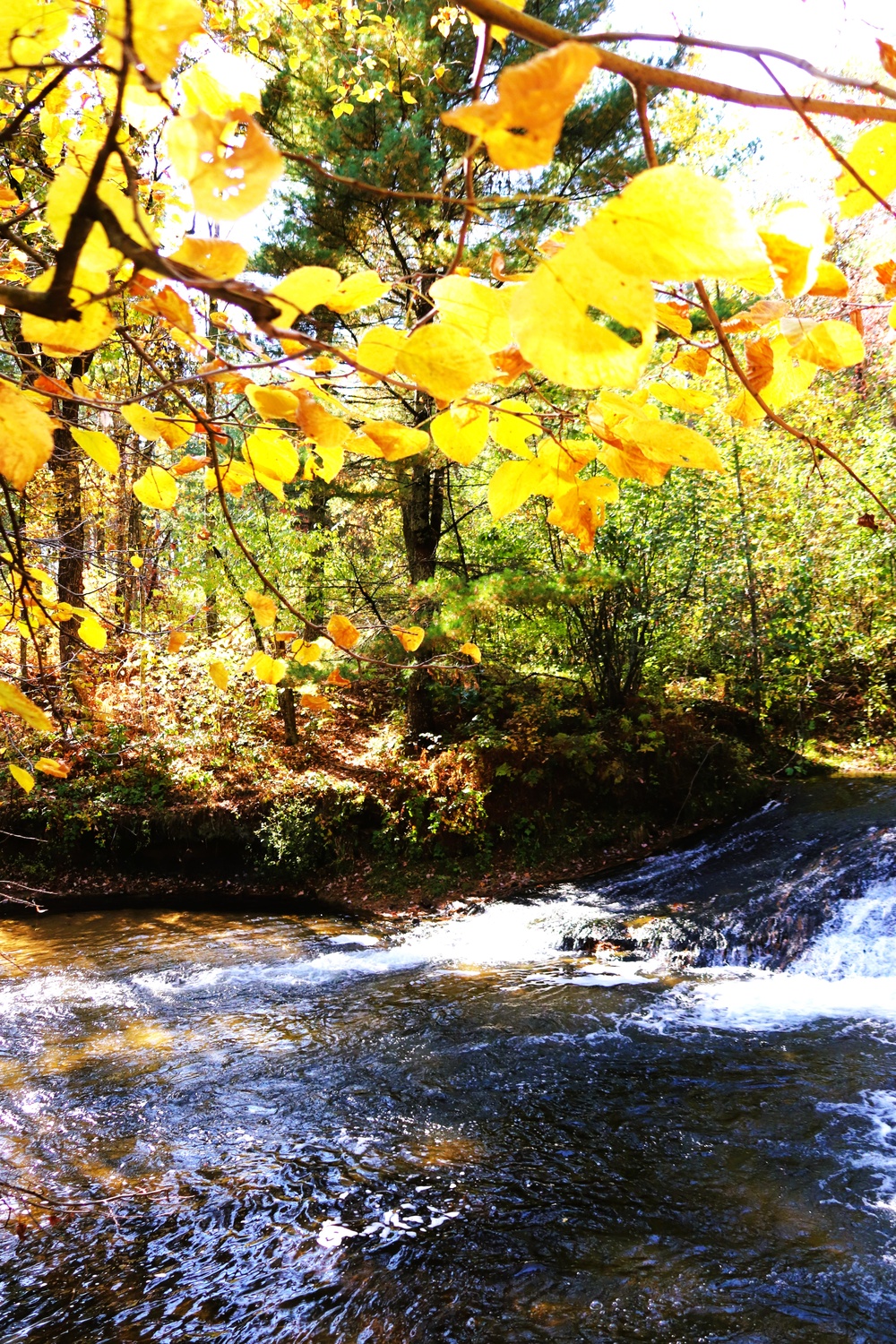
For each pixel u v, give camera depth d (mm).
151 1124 4391
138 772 9711
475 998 6027
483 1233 3475
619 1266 3258
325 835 9469
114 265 359
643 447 485
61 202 332
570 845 9352
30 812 9148
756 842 8656
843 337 457
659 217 262
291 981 6480
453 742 10344
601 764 9812
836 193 379
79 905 8680
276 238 8164
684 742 10117
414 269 7953
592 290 272
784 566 10828
